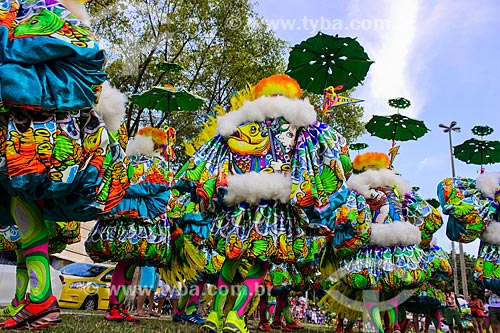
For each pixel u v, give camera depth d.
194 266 5.88
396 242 5.44
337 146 4.19
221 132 4.14
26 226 2.85
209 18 14.58
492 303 8.45
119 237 5.08
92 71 2.80
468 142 8.45
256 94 4.30
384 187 5.92
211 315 3.91
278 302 7.90
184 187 4.18
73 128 2.80
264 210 3.92
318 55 5.57
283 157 4.09
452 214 6.15
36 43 2.55
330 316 10.20
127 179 3.33
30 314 2.71
